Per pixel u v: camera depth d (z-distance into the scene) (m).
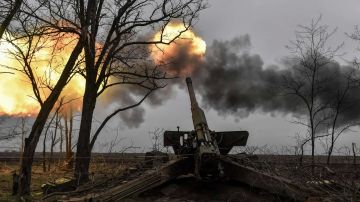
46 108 13.88
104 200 12.01
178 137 15.62
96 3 15.48
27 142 13.52
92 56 16.47
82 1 15.20
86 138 16.05
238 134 15.29
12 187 14.51
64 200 12.02
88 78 16.67
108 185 13.66
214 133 15.06
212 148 13.03
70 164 20.83
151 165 15.04
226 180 13.77
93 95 16.70
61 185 13.94
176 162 13.74
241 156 14.56
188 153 14.12
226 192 13.16
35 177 17.47
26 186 13.24
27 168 13.34
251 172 13.06
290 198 11.95
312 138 15.75
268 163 13.84
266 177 12.64
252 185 12.90
